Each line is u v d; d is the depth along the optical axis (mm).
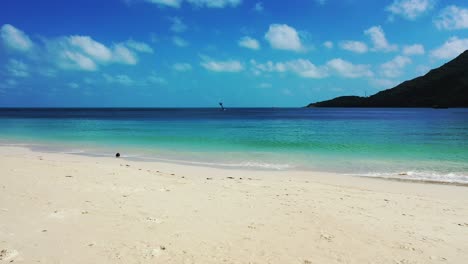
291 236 7438
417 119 75500
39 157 19891
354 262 6316
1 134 36500
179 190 11352
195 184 12414
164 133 38156
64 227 7605
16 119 79812
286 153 22328
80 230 7449
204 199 10273
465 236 7727
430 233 7863
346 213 9195
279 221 8375
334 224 8266
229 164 18375
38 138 32125
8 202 9352
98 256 6246
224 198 10461
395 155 21453
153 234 7328
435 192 12242
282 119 82875
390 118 82688
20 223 7789
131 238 7082
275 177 14781
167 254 6398
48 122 65375
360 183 13711
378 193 11781
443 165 18047
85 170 14461
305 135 36094
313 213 9078
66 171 14078
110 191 10883
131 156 21172
